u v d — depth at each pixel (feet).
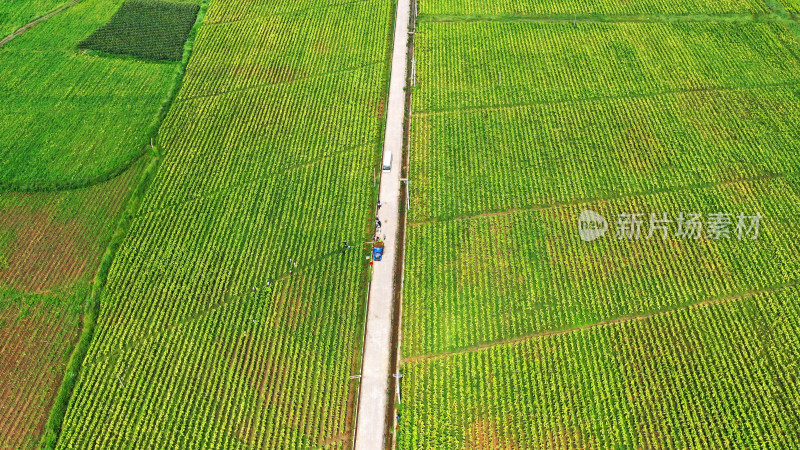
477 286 177.88
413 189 206.59
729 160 213.46
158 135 228.02
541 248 187.93
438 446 144.15
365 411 150.51
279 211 200.03
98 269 183.52
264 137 227.20
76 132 229.04
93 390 155.74
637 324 167.84
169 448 145.18
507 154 218.59
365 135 226.99
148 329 168.45
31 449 146.10
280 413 150.71
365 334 166.20
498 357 160.66
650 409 150.20
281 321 169.78
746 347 161.58
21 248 190.29
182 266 183.83
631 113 234.17
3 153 220.02
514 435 146.00
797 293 173.27
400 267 184.34
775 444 143.23
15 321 171.63
